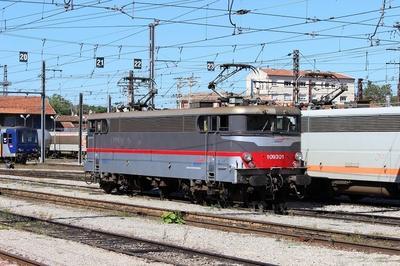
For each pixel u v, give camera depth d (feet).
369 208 77.71
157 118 82.64
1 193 95.71
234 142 70.54
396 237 51.96
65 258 41.47
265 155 70.74
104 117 93.76
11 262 40.09
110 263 39.63
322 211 71.97
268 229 55.62
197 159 75.92
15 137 208.44
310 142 83.25
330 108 85.30
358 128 78.13
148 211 68.74
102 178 94.94
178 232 54.95
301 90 349.20
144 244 48.16
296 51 166.30
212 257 42.24
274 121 71.77
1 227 57.00
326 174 81.35
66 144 259.39
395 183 76.23
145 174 84.94
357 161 78.13
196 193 78.07
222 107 72.54
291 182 71.61
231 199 73.67
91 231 55.06
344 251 44.96
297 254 43.75
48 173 148.36
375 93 351.46
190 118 77.00
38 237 51.19
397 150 74.23
